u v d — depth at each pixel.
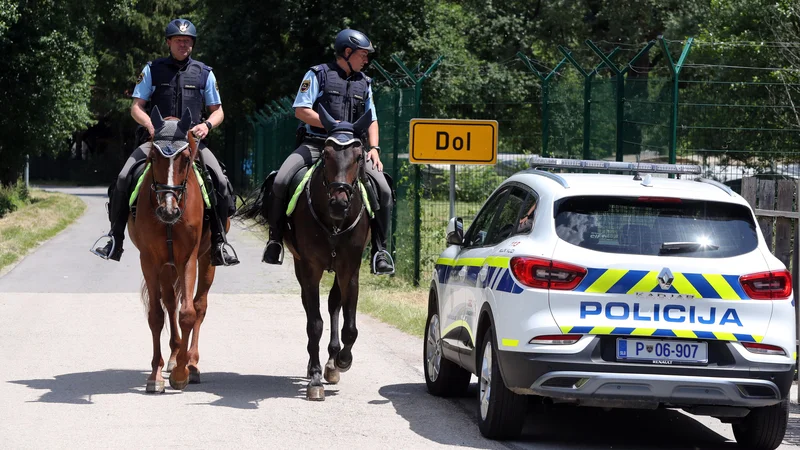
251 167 44.34
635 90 14.88
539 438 8.34
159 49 67.75
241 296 17.41
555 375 7.41
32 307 15.55
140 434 8.11
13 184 42.91
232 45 49.66
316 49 49.31
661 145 14.46
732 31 26.31
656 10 54.97
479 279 8.62
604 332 7.41
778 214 10.46
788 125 15.43
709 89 15.23
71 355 11.77
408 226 19.25
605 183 8.09
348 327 10.30
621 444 8.26
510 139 20.89
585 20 58.53
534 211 8.05
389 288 18.50
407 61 48.09
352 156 9.34
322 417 8.93
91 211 41.75
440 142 15.52
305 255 9.90
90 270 20.75
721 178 15.23
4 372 10.68
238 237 29.97
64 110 40.34
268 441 7.96
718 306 7.50
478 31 55.97
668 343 7.44
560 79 17.45
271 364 11.56
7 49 36.66
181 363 9.91
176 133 9.54
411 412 9.23
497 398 7.96
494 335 7.93
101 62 66.06
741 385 7.43
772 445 8.02
